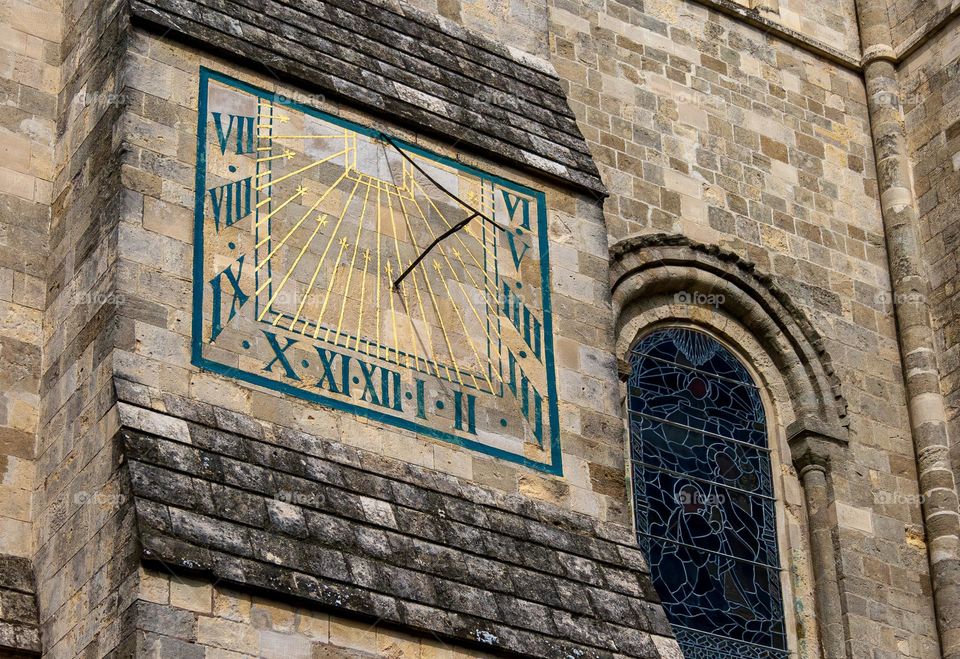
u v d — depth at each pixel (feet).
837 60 148.66
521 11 126.72
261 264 104.37
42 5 115.55
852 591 126.72
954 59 145.07
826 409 133.08
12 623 96.22
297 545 95.71
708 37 143.02
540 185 116.67
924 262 141.59
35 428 103.30
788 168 141.38
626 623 103.65
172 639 89.92
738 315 134.62
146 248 101.04
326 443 101.40
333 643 94.07
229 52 108.68
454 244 111.45
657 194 134.31
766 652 124.57
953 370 136.67
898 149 145.28
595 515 108.06
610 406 111.96
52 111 112.37
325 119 110.63
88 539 95.30
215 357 100.42
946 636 127.65
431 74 117.50
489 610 99.30
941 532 131.03
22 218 108.17
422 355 107.14
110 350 97.96
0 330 104.58
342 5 117.80
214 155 105.70
